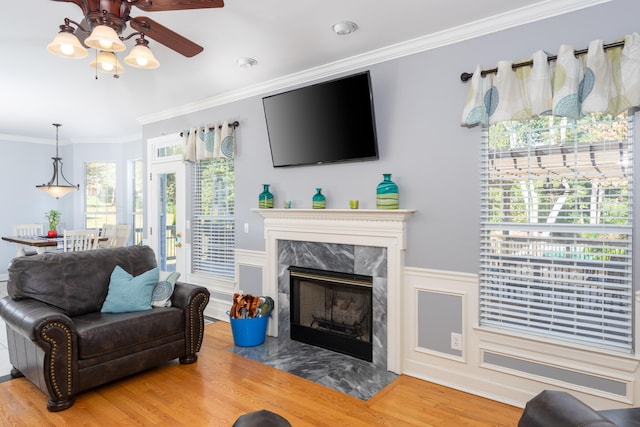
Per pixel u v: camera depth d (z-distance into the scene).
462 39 2.75
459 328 2.81
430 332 2.95
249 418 0.96
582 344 2.38
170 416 2.45
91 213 7.29
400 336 3.03
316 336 3.62
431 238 2.93
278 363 3.25
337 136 3.28
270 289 3.90
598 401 2.31
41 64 3.37
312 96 3.36
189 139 4.57
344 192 3.39
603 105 2.15
